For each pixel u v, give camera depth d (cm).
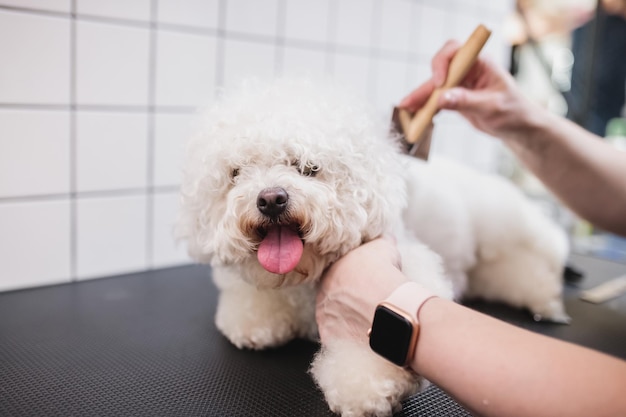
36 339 66
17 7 75
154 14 86
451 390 42
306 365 60
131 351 63
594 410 35
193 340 67
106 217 88
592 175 80
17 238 81
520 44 139
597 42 116
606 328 77
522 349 40
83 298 81
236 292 66
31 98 78
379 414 47
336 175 55
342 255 57
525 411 37
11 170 78
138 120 88
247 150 54
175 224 63
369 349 50
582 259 113
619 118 161
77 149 83
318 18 104
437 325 44
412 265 59
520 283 82
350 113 57
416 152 68
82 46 81
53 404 51
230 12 94
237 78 79
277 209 52
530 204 91
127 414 49
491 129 81
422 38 120
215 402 52
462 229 82
